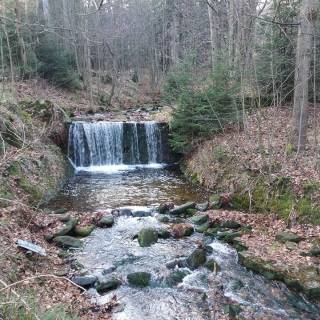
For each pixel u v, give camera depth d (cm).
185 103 1545
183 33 3353
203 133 1612
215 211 1136
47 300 630
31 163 1262
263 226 1005
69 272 779
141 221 1092
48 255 827
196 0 2816
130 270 815
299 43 1146
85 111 2359
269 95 1569
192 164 1605
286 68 1523
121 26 3316
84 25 1684
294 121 1209
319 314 668
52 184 1337
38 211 1045
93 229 1025
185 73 1576
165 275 787
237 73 1491
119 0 2917
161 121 1923
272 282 758
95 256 873
